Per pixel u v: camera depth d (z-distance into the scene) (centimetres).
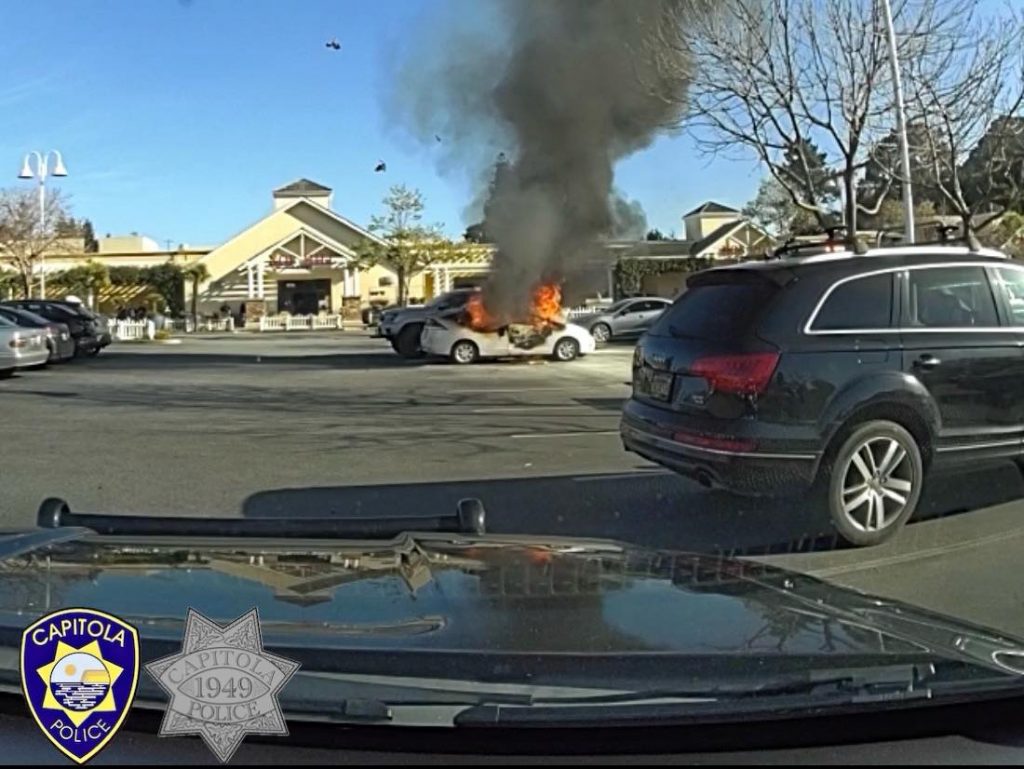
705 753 190
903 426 630
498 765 182
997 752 198
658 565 324
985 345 654
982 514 711
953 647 241
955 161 1433
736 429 603
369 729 187
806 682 208
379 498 790
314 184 5453
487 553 324
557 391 1634
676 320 682
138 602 236
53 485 844
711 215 5547
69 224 5016
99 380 1864
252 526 359
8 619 216
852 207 1445
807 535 654
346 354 2714
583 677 203
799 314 613
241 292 5356
